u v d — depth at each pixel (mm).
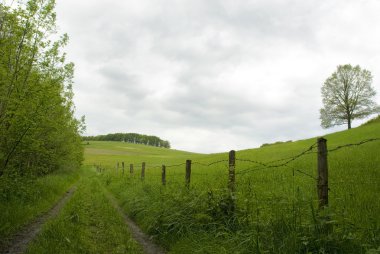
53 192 17172
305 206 6195
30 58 11477
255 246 5883
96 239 8203
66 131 24219
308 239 5406
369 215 7195
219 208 8031
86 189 21875
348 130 50844
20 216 9828
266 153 39906
